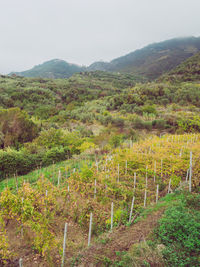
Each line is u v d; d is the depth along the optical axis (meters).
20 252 5.16
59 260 4.79
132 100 44.53
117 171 10.47
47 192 7.81
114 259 4.27
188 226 4.36
